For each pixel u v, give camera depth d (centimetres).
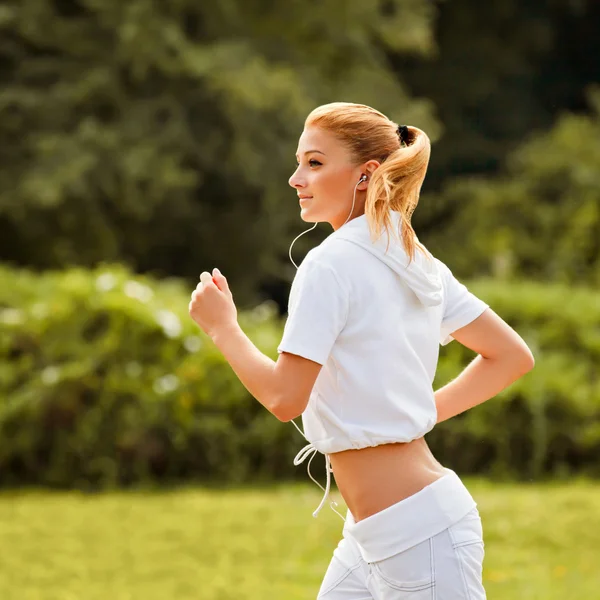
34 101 4534
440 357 2200
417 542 629
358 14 5228
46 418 2072
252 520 1712
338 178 667
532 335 2297
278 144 4894
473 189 5056
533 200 4397
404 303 656
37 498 1947
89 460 2067
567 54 6850
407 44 5375
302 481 2108
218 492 2005
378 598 668
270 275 5456
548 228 4241
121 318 2108
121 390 2073
